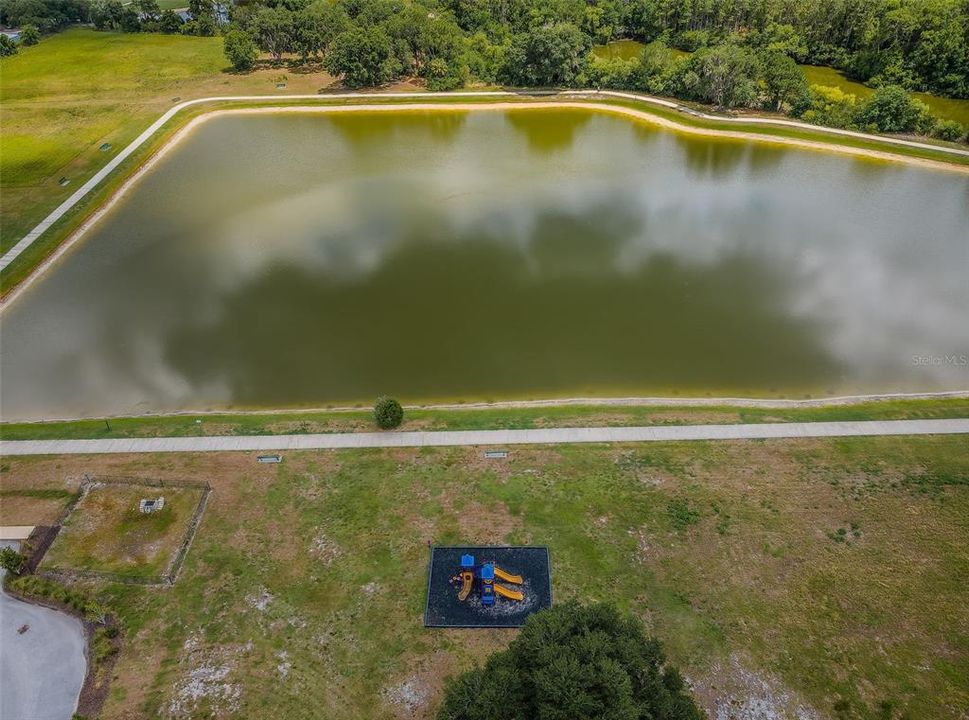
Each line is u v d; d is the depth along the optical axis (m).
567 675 17.58
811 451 33.28
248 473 32.28
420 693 23.69
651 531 29.05
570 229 55.28
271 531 29.41
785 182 62.78
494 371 40.50
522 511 29.97
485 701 18.05
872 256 51.28
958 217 56.31
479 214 57.75
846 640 25.11
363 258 51.81
